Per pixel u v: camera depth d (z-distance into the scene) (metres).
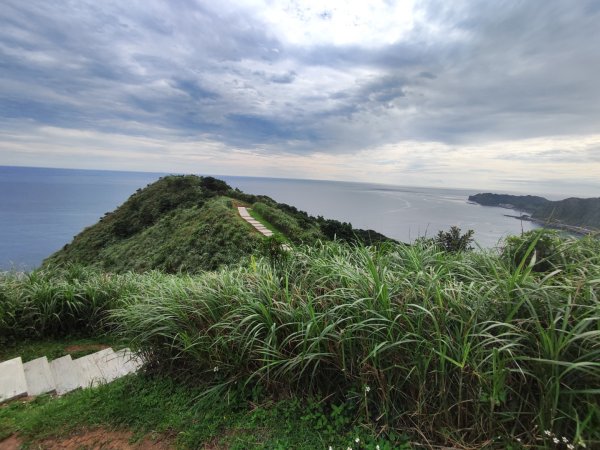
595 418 1.43
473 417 1.65
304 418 1.94
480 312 1.79
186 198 35.28
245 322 2.30
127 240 29.50
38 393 2.98
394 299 2.02
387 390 1.80
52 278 5.25
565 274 1.96
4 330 4.20
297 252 3.06
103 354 3.81
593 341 1.46
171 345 2.47
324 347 2.02
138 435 2.02
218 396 2.22
